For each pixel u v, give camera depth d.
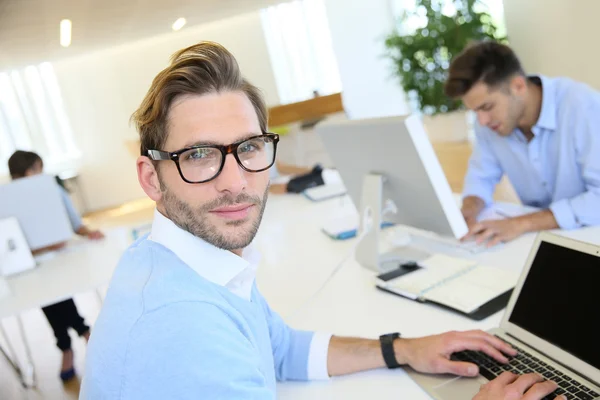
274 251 1.85
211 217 0.74
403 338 0.97
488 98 1.65
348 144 1.42
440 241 1.60
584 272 0.83
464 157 4.69
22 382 2.65
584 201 1.50
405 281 1.29
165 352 0.61
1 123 6.30
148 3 3.54
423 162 1.18
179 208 0.75
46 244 2.44
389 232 1.74
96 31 4.36
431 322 1.10
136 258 0.76
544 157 1.79
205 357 0.61
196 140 0.72
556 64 3.45
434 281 1.26
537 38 3.57
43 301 1.87
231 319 0.71
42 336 3.29
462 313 1.10
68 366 2.63
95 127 6.72
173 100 0.73
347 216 2.04
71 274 2.14
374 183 1.38
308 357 1.00
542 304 0.90
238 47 6.85
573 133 1.66
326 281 1.45
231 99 0.74
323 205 2.36
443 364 0.88
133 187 6.95
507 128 1.72
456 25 4.65
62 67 6.49
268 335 0.91
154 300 0.65
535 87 1.71
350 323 1.17
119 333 0.63
